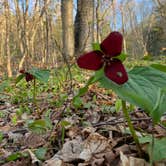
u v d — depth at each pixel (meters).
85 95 4.08
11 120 3.61
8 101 5.05
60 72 6.68
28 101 4.56
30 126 2.26
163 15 11.53
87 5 9.83
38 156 2.04
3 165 2.08
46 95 4.80
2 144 2.67
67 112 3.21
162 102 1.26
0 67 12.57
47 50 9.76
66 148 2.08
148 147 1.58
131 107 2.87
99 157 1.89
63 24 10.25
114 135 2.31
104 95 4.21
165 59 8.99
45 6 10.02
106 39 1.28
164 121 2.28
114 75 1.25
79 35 9.84
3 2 10.43
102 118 3.04
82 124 2.77
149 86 1.27
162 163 1.57
